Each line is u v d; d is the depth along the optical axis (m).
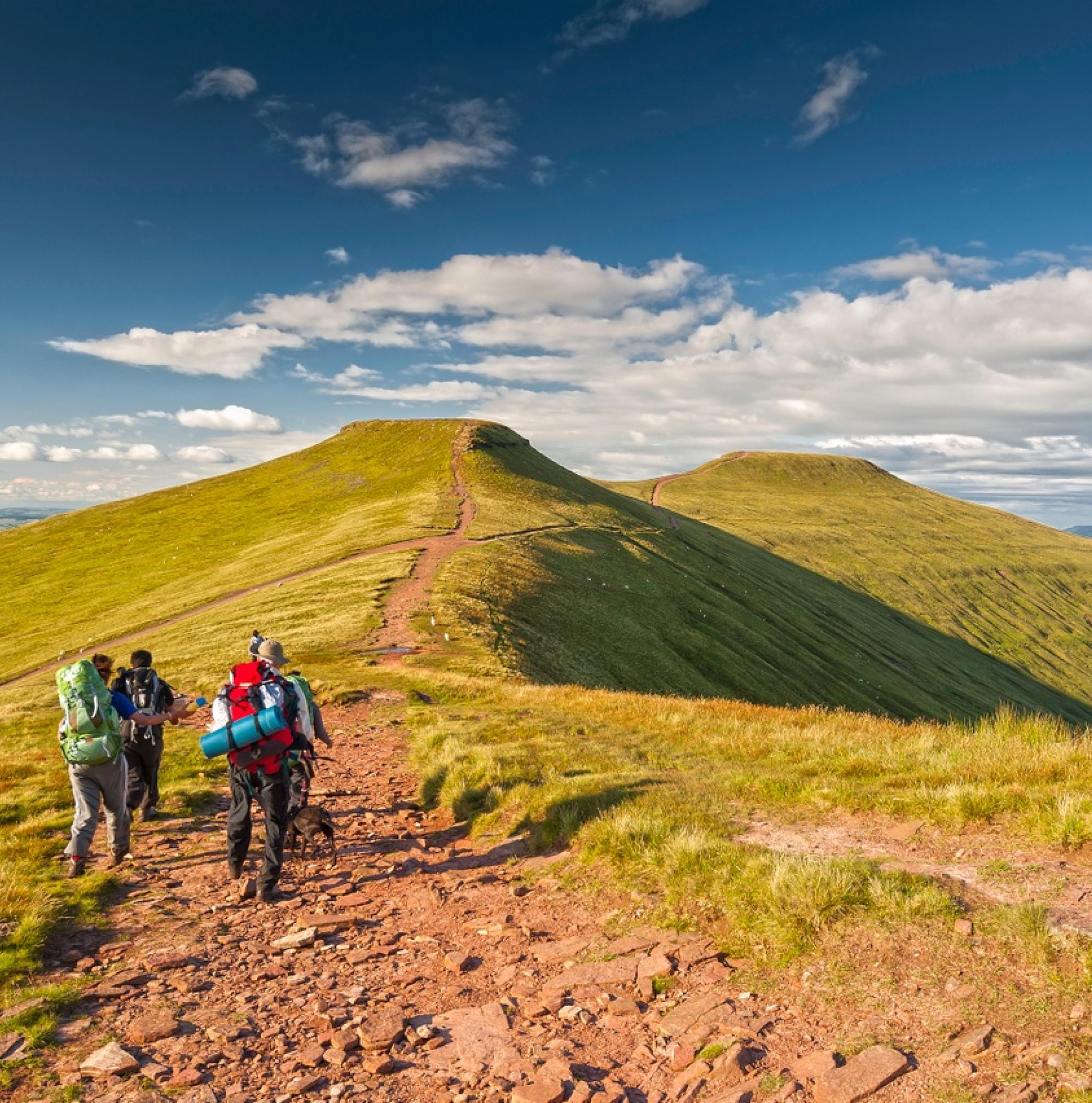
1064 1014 3.83
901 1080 3.57
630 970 5.01
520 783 9.54
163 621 56.50
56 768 12.95
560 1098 3.66
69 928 6.22
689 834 6.73
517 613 47.62
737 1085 3.71
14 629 74.62
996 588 182.75
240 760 7.07
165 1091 3.89
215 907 6.76
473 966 5.40
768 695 62.75
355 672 25.78
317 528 94.19
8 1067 4.13
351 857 8.16
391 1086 3.92
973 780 7.61
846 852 6.20
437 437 147.50
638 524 111.38
